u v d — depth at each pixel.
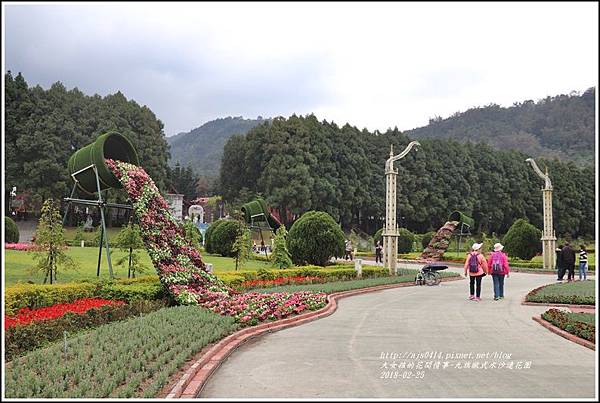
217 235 28.25
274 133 57.12
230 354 8.14
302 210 54.19
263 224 35.16
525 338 9.55
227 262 24.92
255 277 17.98
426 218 68.00
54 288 10.74
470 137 137.75
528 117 142.25
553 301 14.72
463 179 70.62
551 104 142.12
